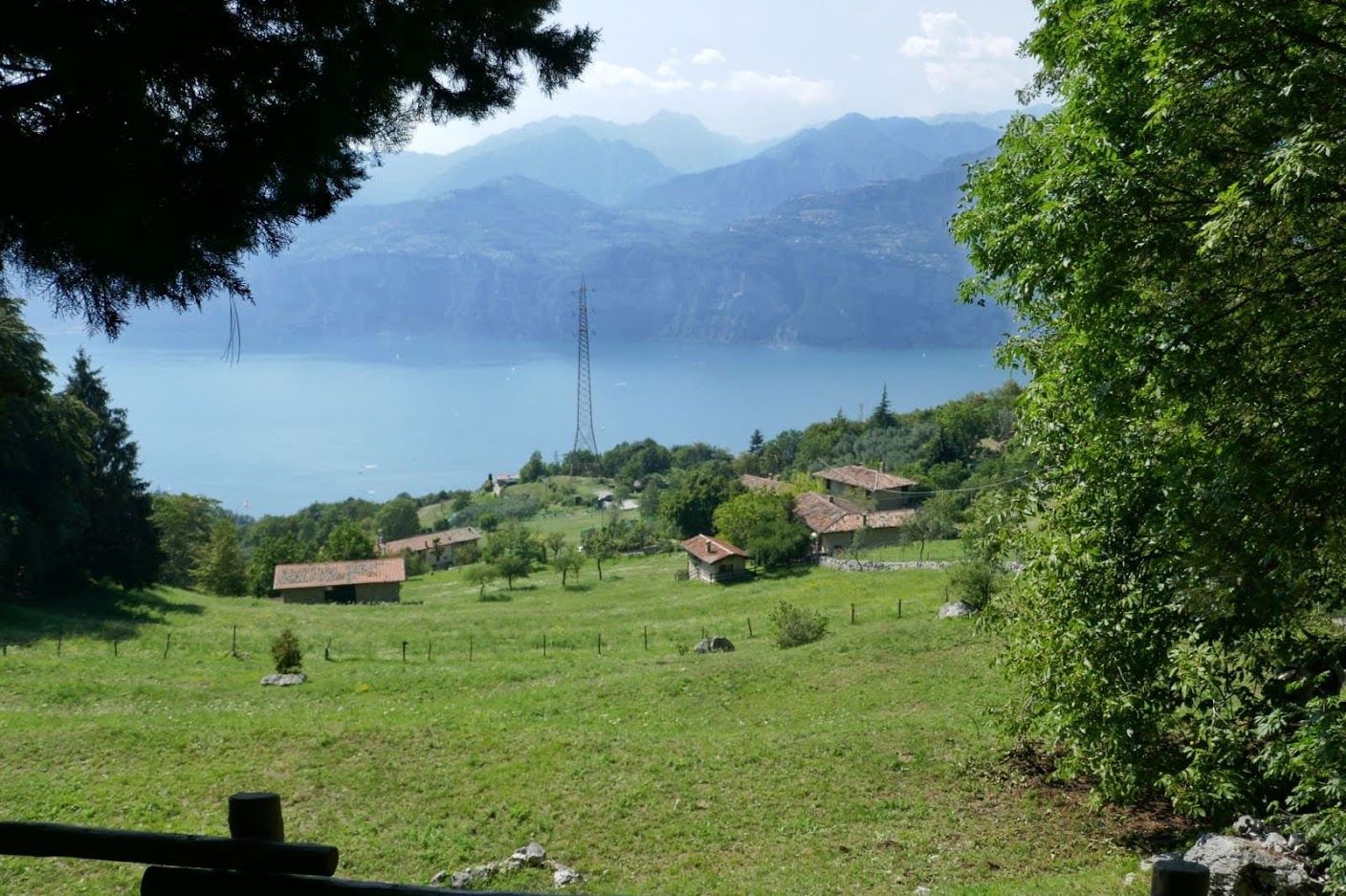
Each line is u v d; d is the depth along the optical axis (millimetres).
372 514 196375
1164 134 11711
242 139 5828
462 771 23844
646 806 21422
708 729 29516
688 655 44000
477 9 7016
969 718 26500
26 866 17953
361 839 19984
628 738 26531
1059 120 15305
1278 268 11273
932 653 36094
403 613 67312
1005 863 17328
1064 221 11898
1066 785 21062
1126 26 12320
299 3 5746
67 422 64500
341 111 6035
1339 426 10516
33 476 62375
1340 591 12547
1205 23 10461
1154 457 13953
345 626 59562
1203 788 16109
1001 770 22109
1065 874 16203
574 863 18719
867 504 112062
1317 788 11945
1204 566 12094
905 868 17422
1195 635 15094
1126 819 18969
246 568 107562
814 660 37000
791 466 181500
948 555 77125
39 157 5176
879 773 22656
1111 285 12117
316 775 23562
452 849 19438
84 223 5336
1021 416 19703
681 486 119812
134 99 5109
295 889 5418
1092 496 16922
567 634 54406
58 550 65188
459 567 129750
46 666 39875
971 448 140625
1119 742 16594
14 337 49938
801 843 19031
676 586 80062
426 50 6527
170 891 5590
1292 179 9258
